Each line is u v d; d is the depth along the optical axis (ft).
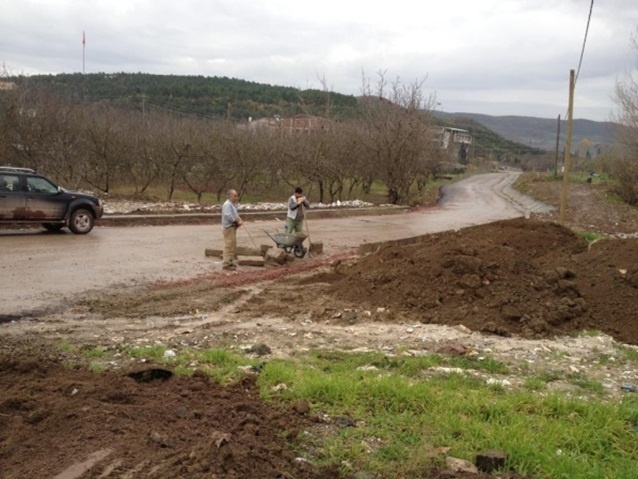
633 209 131.85
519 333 31.24
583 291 36.58
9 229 61.57
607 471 15.35
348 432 16.83
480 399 19.83
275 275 44.93
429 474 14.67
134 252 51.55
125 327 29.32
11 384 18.98
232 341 27.27
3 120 99.76
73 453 14.05
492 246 39.88
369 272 40.96
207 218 77.71
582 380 24.20
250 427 16.02
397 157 131.95
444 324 32.30
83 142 110.22
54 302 33.47
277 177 142.82
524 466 15.29
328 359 25.05
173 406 17.30
